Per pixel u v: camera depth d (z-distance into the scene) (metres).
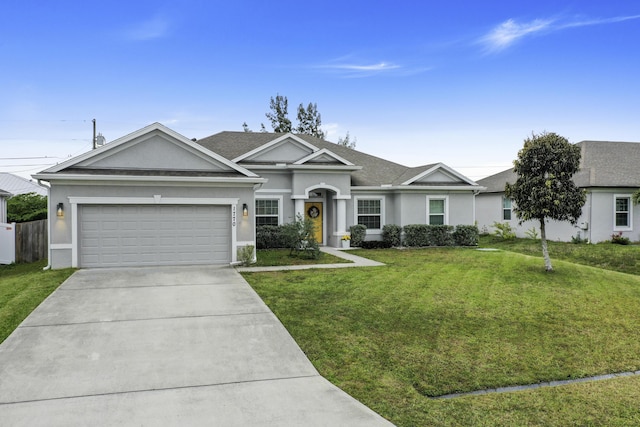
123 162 13.75
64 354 6.27
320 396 5.08
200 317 8.12
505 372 6.03
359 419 4.50
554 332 7.73
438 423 4.54
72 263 12.87
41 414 4.52
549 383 5.79
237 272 12.65
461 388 5.51
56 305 8.77
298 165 18.28
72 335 7.06
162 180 13.12
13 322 7.66
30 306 8.66
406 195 20.09
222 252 14.04
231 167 14.35
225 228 14.07
